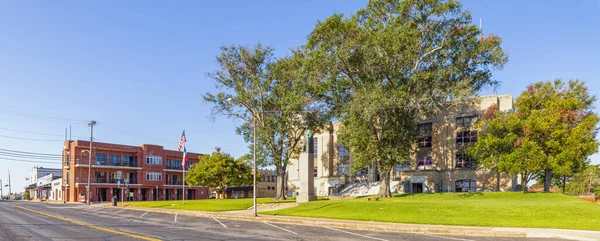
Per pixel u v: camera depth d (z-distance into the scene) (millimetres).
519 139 41625
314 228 23312
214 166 67562
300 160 41219
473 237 18906
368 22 40812
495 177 53625
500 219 24766
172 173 88062
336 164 69438
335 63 39562
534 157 40125
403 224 23250
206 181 67312
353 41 38875
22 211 40000
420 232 21094
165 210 39250
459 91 38938
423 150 60406
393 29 38500
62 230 21812
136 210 41031
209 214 33344
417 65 40688
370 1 41188
